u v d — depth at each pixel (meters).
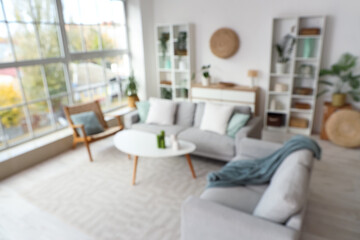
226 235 1.80
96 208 2.90
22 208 2.95
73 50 4.87
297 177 1.87
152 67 6.22
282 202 1.67
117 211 2.84
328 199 2.97
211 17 5.34
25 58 4.15
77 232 2.55
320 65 4.62
